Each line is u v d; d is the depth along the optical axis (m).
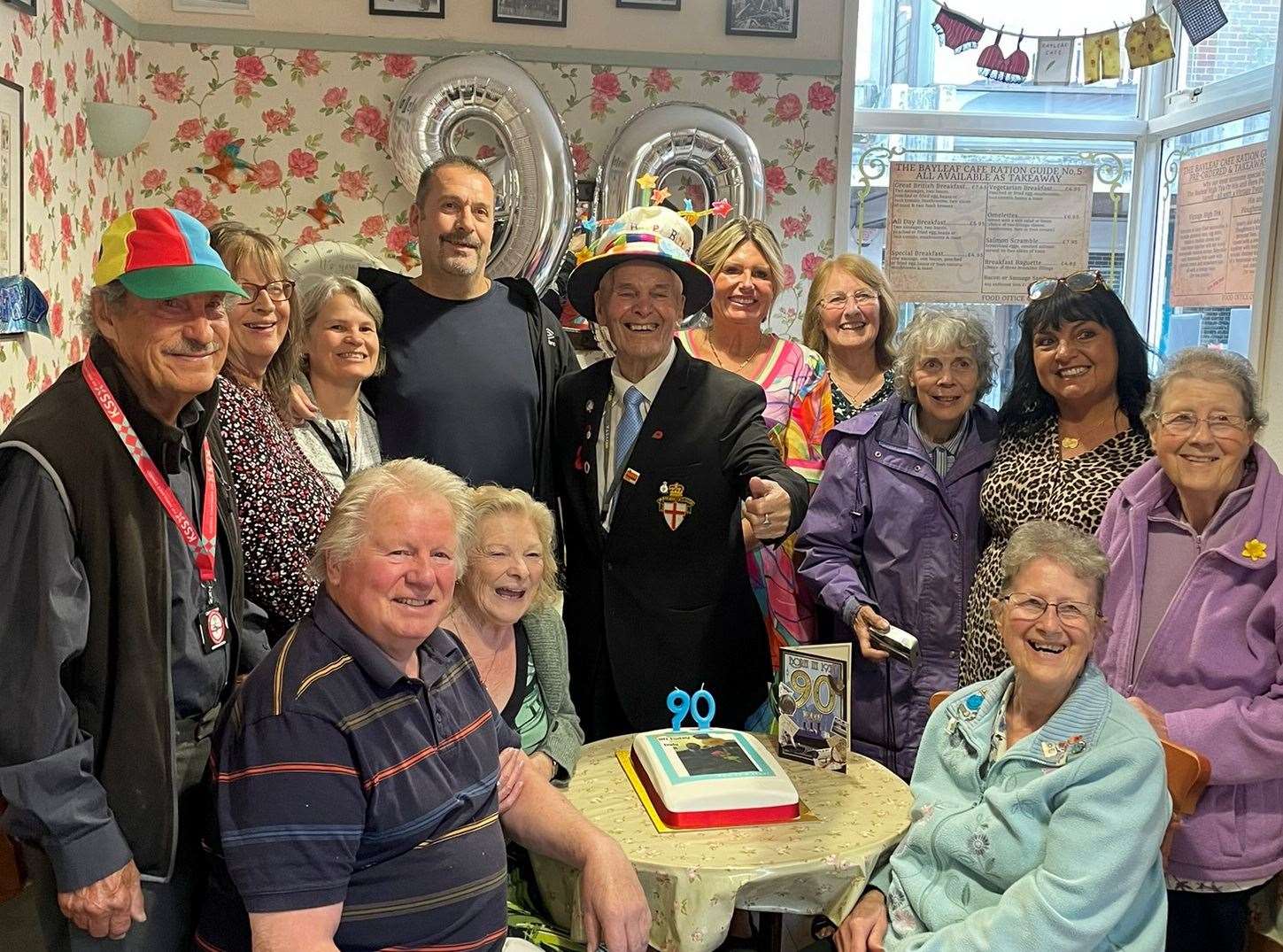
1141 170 4.08
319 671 1.43
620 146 3.68
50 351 2.74
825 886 1.76
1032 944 1.62
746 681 2.32
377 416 2.45
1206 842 1.89
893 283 4.09
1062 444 2.29
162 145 3.59
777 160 3.86
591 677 2.26
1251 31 3.51
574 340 3.68
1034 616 1.74
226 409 1.74
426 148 3.54
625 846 1.80
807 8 3.81
